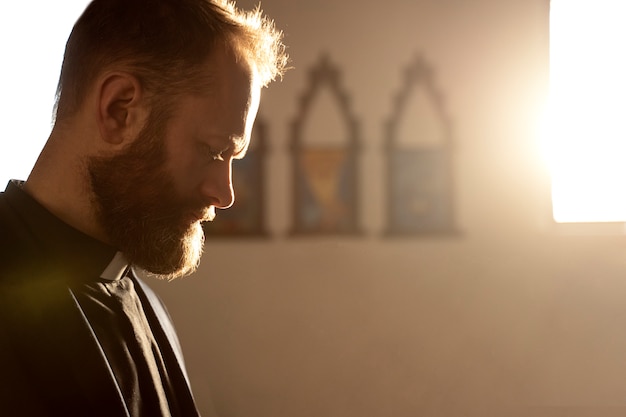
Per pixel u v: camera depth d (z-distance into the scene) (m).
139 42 1.00
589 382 2.87
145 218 1.02
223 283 2.98
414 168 2.95
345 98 2.97
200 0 1.05
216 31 1.04
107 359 1.02
